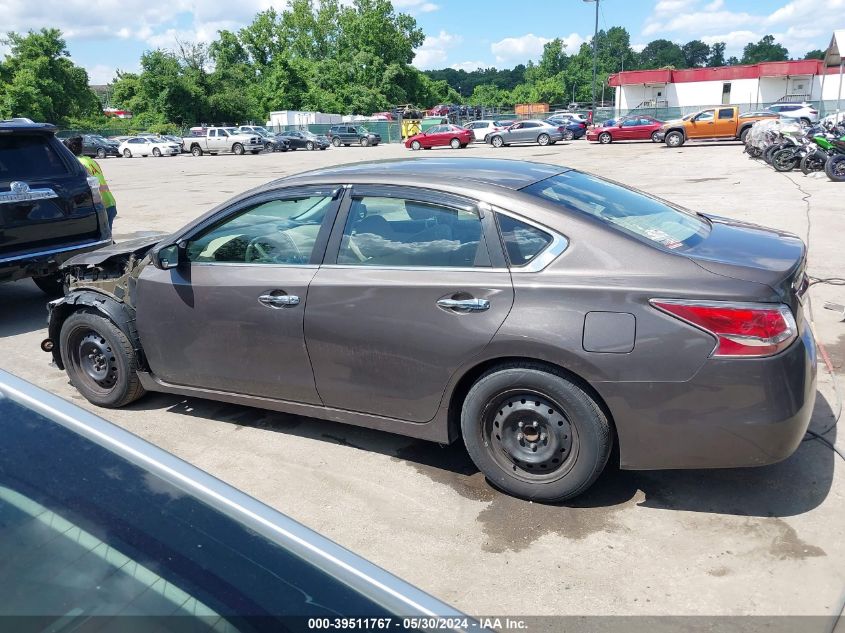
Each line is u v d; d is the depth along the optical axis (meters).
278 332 3.73
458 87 174.00
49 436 1.55
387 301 3.40
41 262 6.40
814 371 3.02
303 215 3.75
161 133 64.44
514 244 3.21
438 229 3.39
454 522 3.23
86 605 1.24
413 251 3.43
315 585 1.37
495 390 3.23
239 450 4.00
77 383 4.68
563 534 3.10
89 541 1.33
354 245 3.58
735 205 12.30
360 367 3.54
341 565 1.42
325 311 3.56
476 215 3.31
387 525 3.22
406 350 3.38
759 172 17.95
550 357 3.04
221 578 1.33
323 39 87.31
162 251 4.05
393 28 86.38
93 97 71.62
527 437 3.27
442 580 2.83
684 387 2.89
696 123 31.47
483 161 3.98
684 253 3.08
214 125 70.12
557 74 126.19
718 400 2.87
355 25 83.31
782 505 3.24
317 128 62.50
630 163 23.22
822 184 14.73
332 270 3.59
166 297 4.10
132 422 4.41
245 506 1.51
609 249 3.08
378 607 1.35
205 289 3.93
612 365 2.95
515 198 3.27
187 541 1.39
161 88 67.50
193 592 1.29
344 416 3.72
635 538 3.05
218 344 3.97
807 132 18.70
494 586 2.79
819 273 7.42
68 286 4.71
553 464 3.23
